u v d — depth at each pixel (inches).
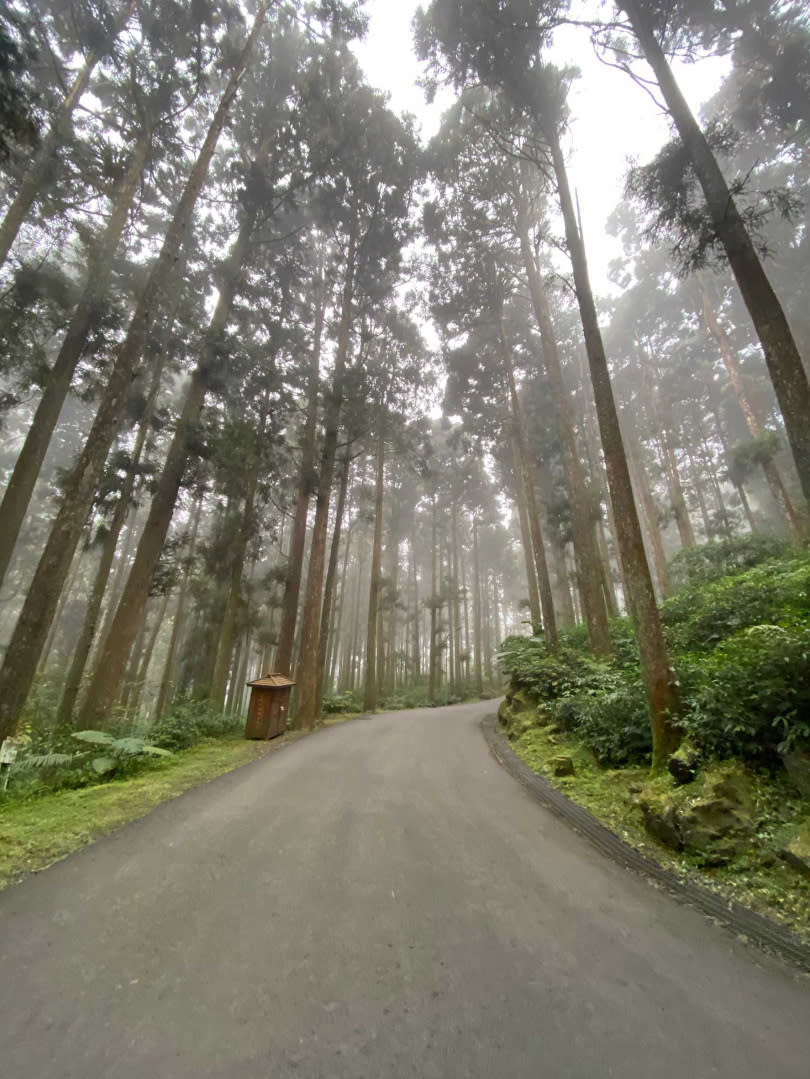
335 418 509.7
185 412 431.2
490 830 163.2
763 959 91.5
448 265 611.8
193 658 593.3
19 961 88.7
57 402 358.3
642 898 117.3
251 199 472.1
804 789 133.4
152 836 156.3
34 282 342.0
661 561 815.7
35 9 331.3
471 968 87.9
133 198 416.2
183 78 414.0
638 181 272.8
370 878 126.6
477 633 1159.0
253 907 110.8
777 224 650.8
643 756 211.0
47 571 244.1
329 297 647.1
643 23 277.9
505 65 321.4
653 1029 72.4
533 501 487.2
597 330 252.1
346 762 271.9
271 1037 70.1
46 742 255.8
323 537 482.3
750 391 850.1
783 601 248.1
